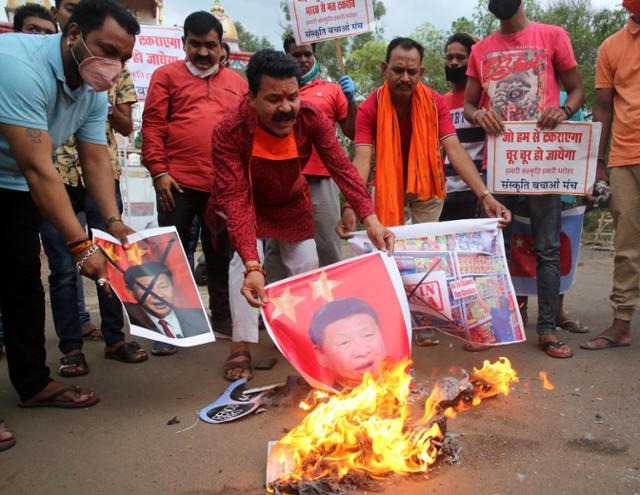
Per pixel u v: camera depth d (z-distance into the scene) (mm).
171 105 3738
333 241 3863
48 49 2441
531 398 2803
